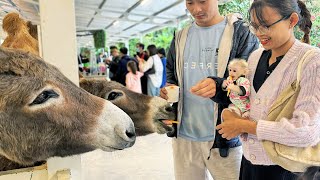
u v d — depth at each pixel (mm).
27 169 1506
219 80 1600
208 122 1962
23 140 1182
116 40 26062
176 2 7598
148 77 7266
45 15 1338
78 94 1276
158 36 18516
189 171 2119
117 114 1305
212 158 1981
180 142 2119
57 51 1381
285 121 1120
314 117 1075
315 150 1131
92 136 1271
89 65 11633
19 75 1145
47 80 1181
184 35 2057
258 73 1397
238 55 1834
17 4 4629
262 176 1376
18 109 1142
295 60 1206
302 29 1310
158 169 3855
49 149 1234
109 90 2100
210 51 1933
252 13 1214
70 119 1226
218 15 1982
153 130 2051
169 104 2059
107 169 3832
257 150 1348
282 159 1149
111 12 10375
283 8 1146
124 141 1296
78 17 11906
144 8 9008
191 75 1998
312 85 1104
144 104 2066
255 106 1350
